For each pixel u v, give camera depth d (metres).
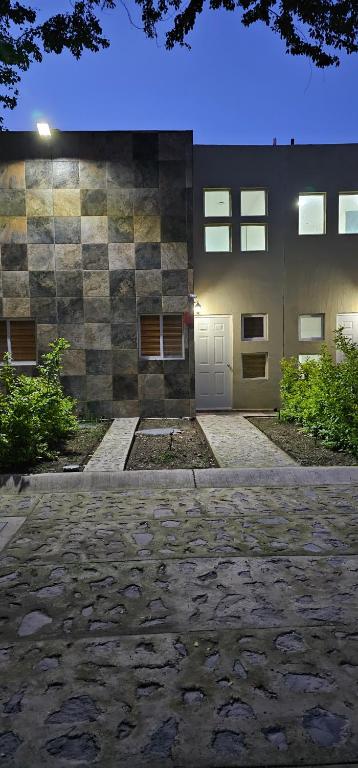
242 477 6.32
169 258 10.62
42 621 3.06
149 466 6.81
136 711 2.28
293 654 2.68
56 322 10.63
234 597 3.32
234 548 4.16
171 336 10.96
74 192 10.43
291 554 4.01
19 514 5.21
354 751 2.03
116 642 2.83
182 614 3.12
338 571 3.68
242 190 11.69
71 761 2.00
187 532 4.56
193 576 3.64
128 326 10.72
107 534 4.54
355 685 2.43
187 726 2.18
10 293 10.55
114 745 2.09
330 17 6.80
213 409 12.02
